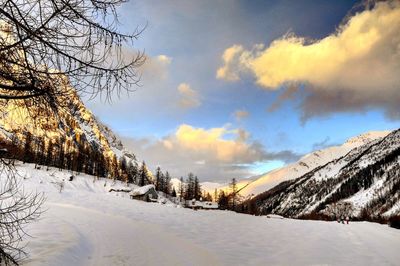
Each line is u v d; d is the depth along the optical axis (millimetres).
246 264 12227
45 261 8344
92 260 10594
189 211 35781
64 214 23156
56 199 35781
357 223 39688
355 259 14258
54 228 13523
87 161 93562
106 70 4520
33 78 4434
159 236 17406
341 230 27844
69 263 9242
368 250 17109
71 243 11070
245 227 24750
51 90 4594
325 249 16609
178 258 12062
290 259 13562
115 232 17203
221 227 23891
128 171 135375
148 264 10734
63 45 4387
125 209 32844
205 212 36188
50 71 4477
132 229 19188
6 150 4926
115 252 12102
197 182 128000
